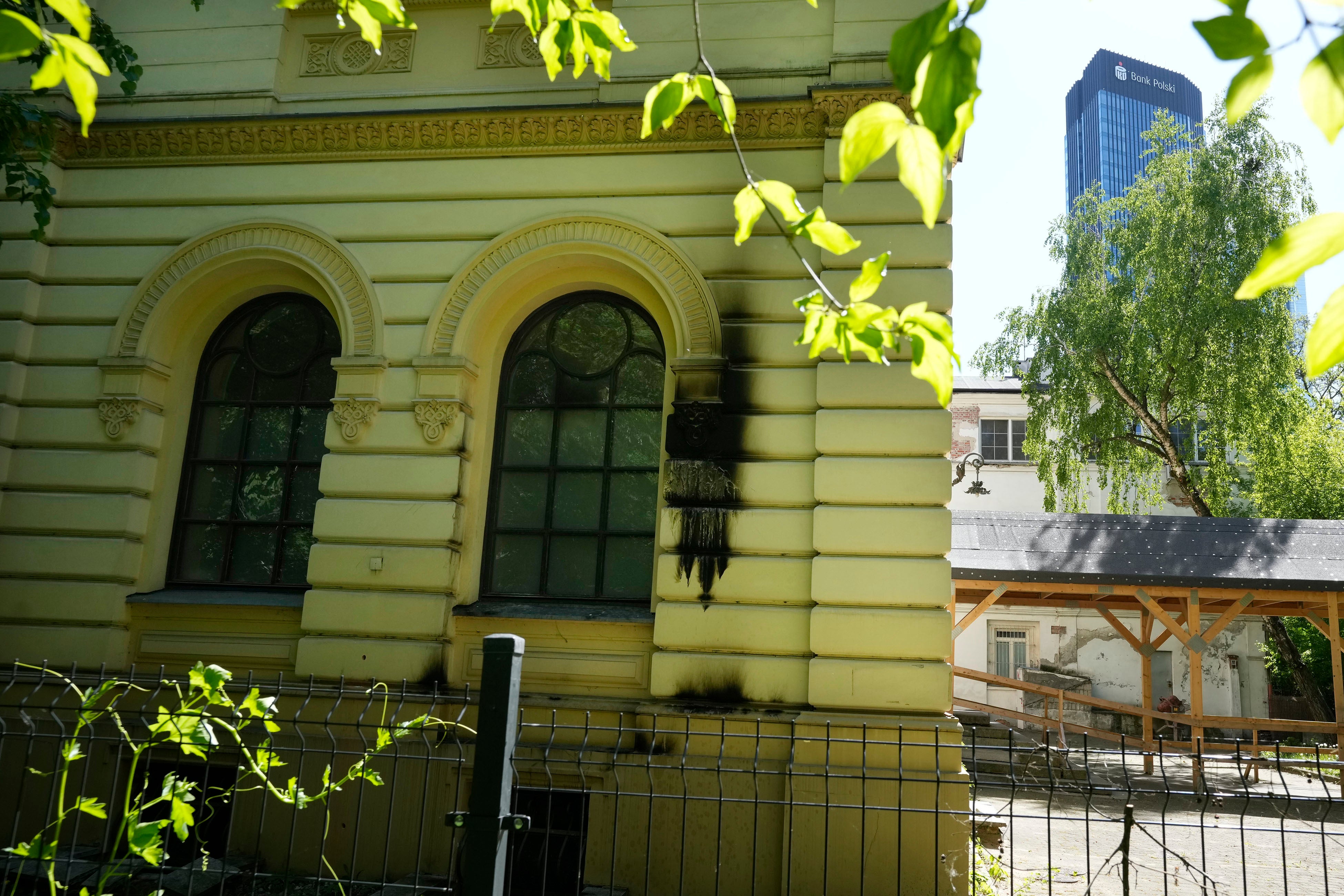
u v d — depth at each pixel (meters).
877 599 7.14
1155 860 8.84
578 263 8.35
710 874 7.04
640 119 8.24
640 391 8.40
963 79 1.78
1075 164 161.12
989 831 8.66
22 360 8.84
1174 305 20.91
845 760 6.91
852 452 7.41
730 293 7.90
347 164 8.77
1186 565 14.34
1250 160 21.19
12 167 7.71
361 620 7.85
